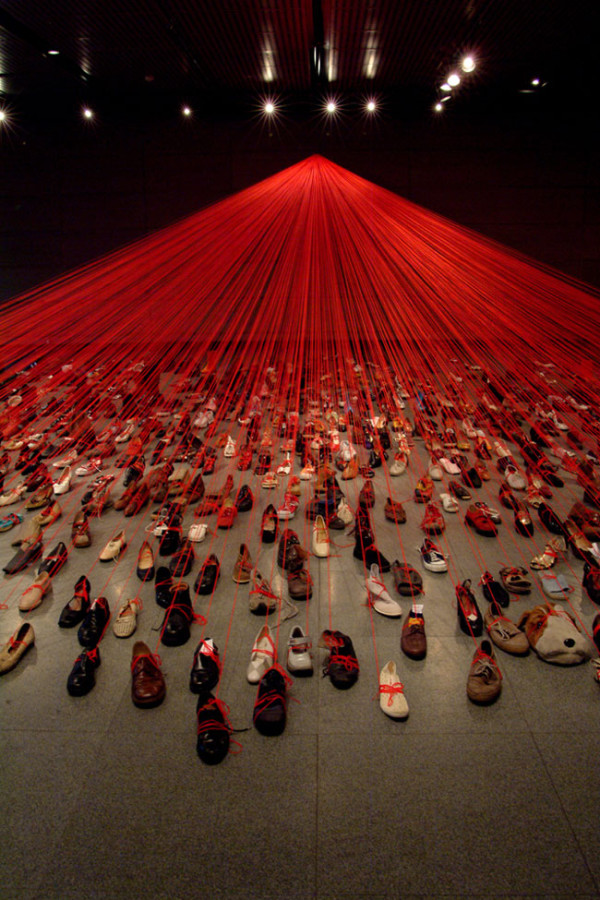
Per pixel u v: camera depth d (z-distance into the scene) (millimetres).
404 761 1778
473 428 5258
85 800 1658
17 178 10680
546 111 10289
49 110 10367
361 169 10492
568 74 9086
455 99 10102
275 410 5676
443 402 5656
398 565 2850
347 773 1736
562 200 10633
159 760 1799
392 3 6773
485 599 2672
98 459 4727
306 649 2213
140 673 2100
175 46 8086
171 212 10734
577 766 1745
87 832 1560
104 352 5859
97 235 10828
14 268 10977
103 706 2041
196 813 1611
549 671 2174
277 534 3367
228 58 8516
